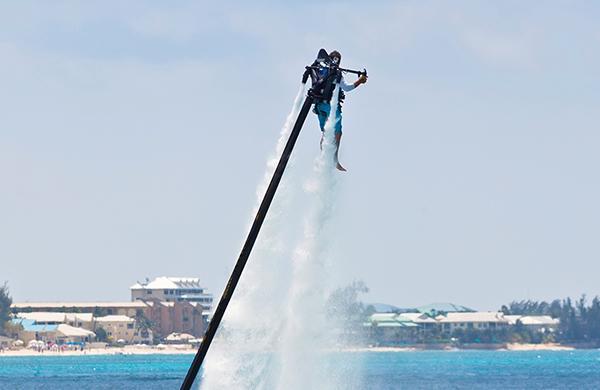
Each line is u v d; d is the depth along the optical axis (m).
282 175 75.00
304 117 75.38
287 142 75.44
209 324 74.62
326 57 75.94
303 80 75.94
